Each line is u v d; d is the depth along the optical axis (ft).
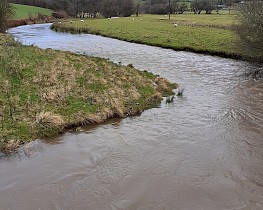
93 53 116.67
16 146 42.70
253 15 94.48
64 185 35.47
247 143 46.21
